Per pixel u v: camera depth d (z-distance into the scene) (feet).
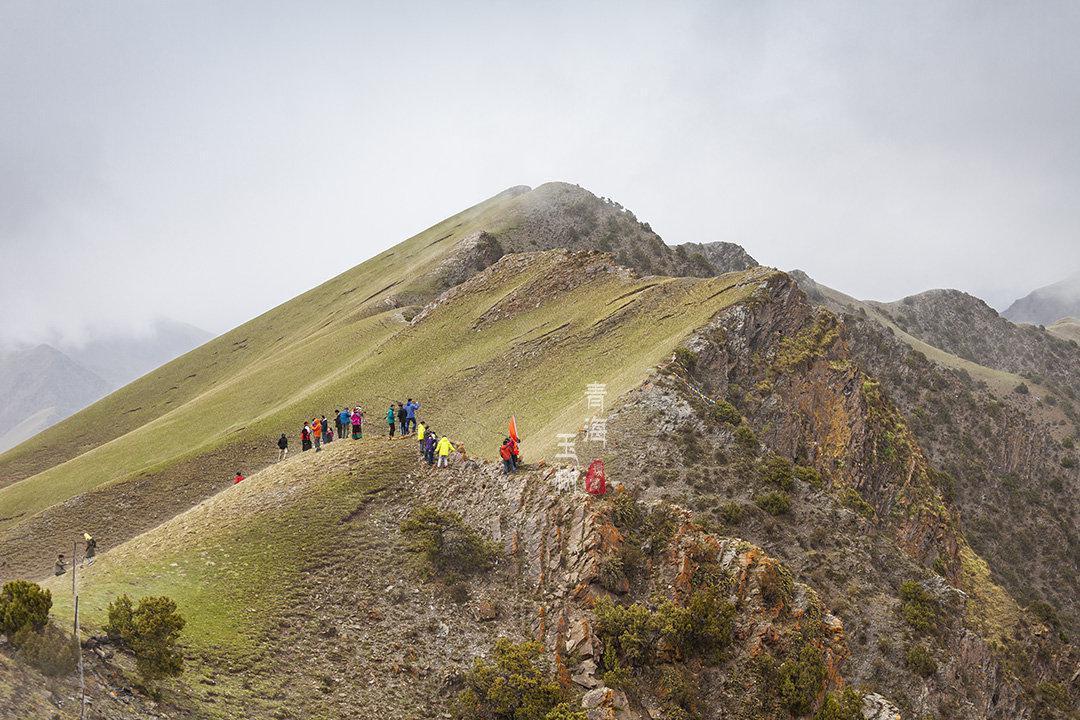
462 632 130.62
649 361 254.27
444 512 156.15
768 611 136.87
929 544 266.36
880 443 280.92
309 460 179.63
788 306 291.38
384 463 173.37
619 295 330.34
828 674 133.18
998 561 509.35
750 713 124.16
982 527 531.91
